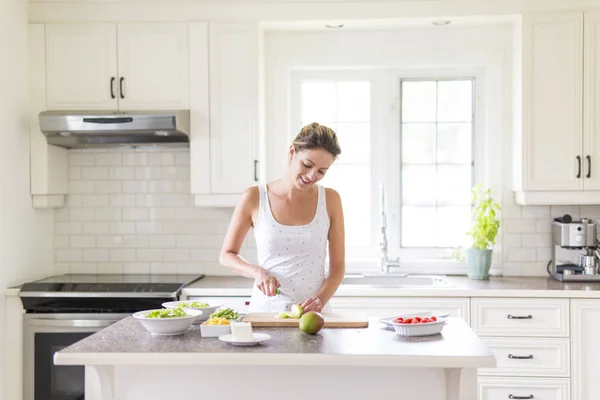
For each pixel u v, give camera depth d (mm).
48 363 3830
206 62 4141
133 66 4156
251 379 2340
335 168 4562
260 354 2098
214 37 4137
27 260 4184
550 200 4062
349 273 4453
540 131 4039
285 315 2576
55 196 4391
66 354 2115
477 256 4137
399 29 4414
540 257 4355
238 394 2344
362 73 4527
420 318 2439
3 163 3904
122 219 4539
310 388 2332
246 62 4141
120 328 2531
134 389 2361
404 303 3773
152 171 4520
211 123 4148
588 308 3688
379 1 4102
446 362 2078
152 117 3979
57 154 4375
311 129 2633
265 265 2846
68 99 4176
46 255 4449
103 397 2354
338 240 2943
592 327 3691
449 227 4531
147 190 4523
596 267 4066
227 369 2344
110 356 2105
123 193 4535
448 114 4516
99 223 4547
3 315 3865
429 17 4098
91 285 3854
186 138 4215
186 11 4148
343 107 4551
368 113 4543
